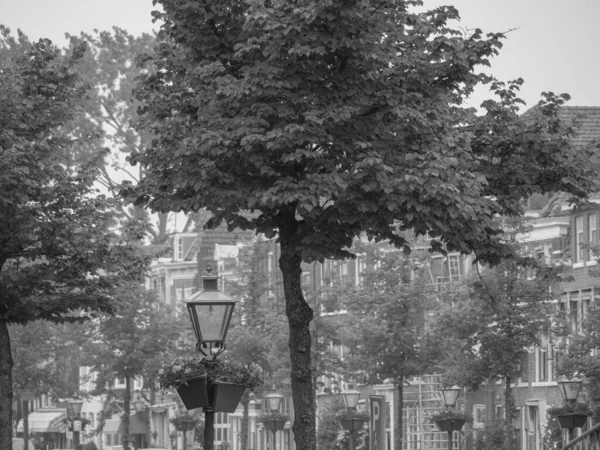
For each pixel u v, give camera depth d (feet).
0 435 132.36
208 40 94.58
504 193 97.14
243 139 87.10
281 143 88.02
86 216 134.92
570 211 202.90
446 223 89.04
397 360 195.11
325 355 215.51
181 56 96.07
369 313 197.88
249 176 92.79
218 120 90.74
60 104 136.36
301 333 93.97
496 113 96.94
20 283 134.31
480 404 231.71
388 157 91.15
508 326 176.45
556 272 102.17
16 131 133.39
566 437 192.95
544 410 212.84
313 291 219.00
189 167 91.20
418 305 196.44
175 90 95.66
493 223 91.40
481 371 178.70
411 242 200.23
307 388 93.40
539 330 176.24
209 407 82.64
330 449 234.38
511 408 179.93
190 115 96.68
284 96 89.35
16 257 136.15
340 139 90.68
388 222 89.86
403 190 86.63
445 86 95.55
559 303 205.05
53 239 131.64
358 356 198.59
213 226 96.68
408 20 94.53
